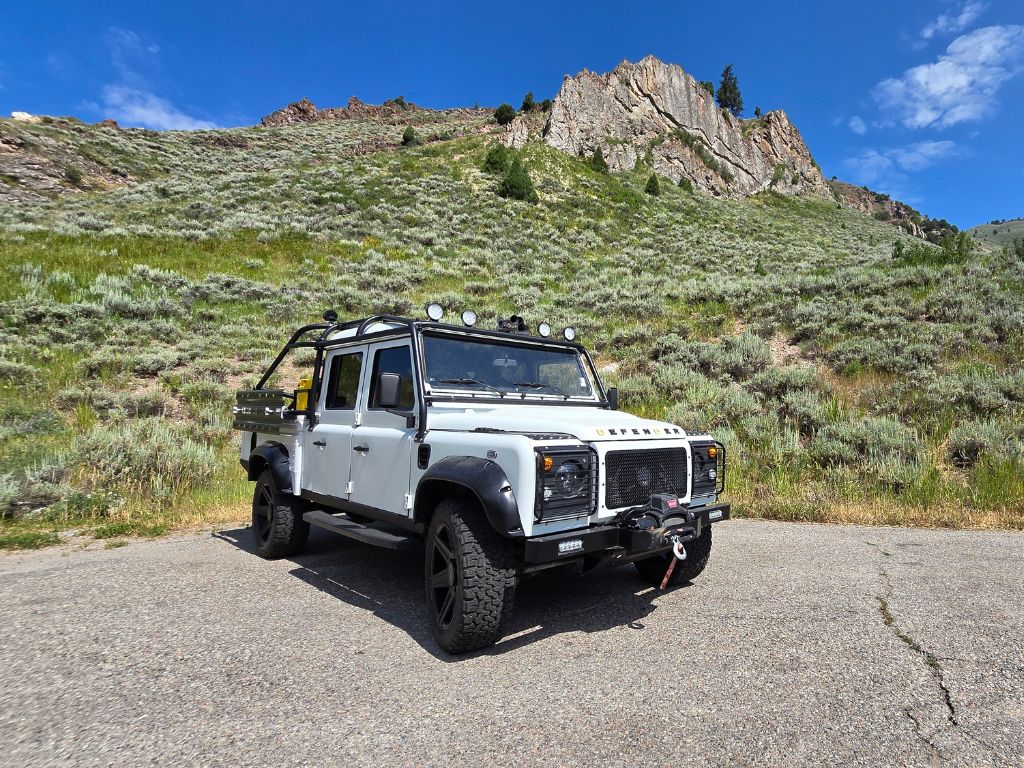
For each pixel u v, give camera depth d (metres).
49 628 3.85
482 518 3.44
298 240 24.56
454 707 2.82
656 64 67.12
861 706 2.78
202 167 45.34
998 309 13.22
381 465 4.30
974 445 7.95
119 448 8.46
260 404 5.96
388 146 59.22
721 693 2.92
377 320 4.77
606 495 3.62
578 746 2.48
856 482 7.55
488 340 4.71
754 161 71.88
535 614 4.07
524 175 37.00
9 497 6.90
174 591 4.61
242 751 2.49
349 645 3.59
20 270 17.36
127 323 15.36
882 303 15.16
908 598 4.19
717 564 5.11
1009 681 3.00
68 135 44.22
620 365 13.52
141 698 2.95
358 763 2.39
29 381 11.73
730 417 9.91
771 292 17.80
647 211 40.50
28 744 2.54
